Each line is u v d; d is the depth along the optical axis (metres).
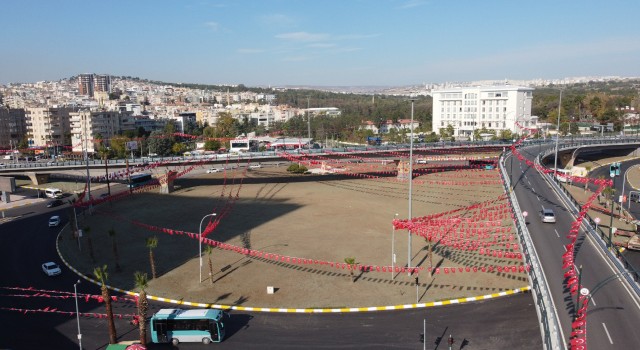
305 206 103.88
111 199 114.25
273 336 45.81
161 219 94.75
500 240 70.88
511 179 100.19
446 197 110.25
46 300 55.47
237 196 116.88
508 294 53.50
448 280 58.25
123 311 52.47
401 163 135.50
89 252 73.88
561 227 63.88
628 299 40.97
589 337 34.78
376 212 97.12
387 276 60.34
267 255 67.38
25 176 148.62
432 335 45.00
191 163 126.31
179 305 53.47
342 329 46.81
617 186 122.38
